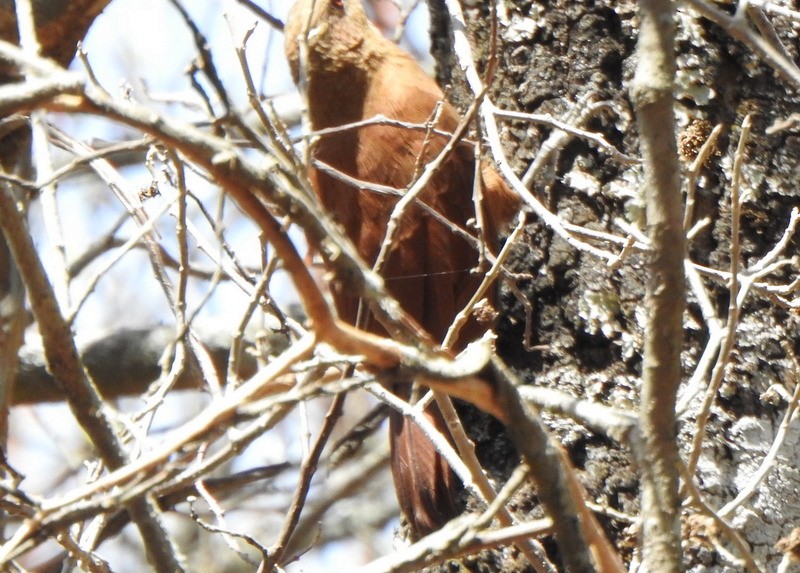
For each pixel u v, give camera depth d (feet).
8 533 24.47
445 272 23.73
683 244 11.62
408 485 20.81
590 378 19.74
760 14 16.63
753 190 19.06
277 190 9.89
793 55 19.45
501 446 20.33
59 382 14.26
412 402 15.92
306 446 16.57
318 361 12.25
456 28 19.75
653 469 11.61
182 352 17.35
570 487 11.32
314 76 25.39
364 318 15.87
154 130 9.58
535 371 20.29
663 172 11.65
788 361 18.35
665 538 11.51
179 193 15.57
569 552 11.10
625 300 19.62
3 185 13.60
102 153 13.06
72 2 21.15
